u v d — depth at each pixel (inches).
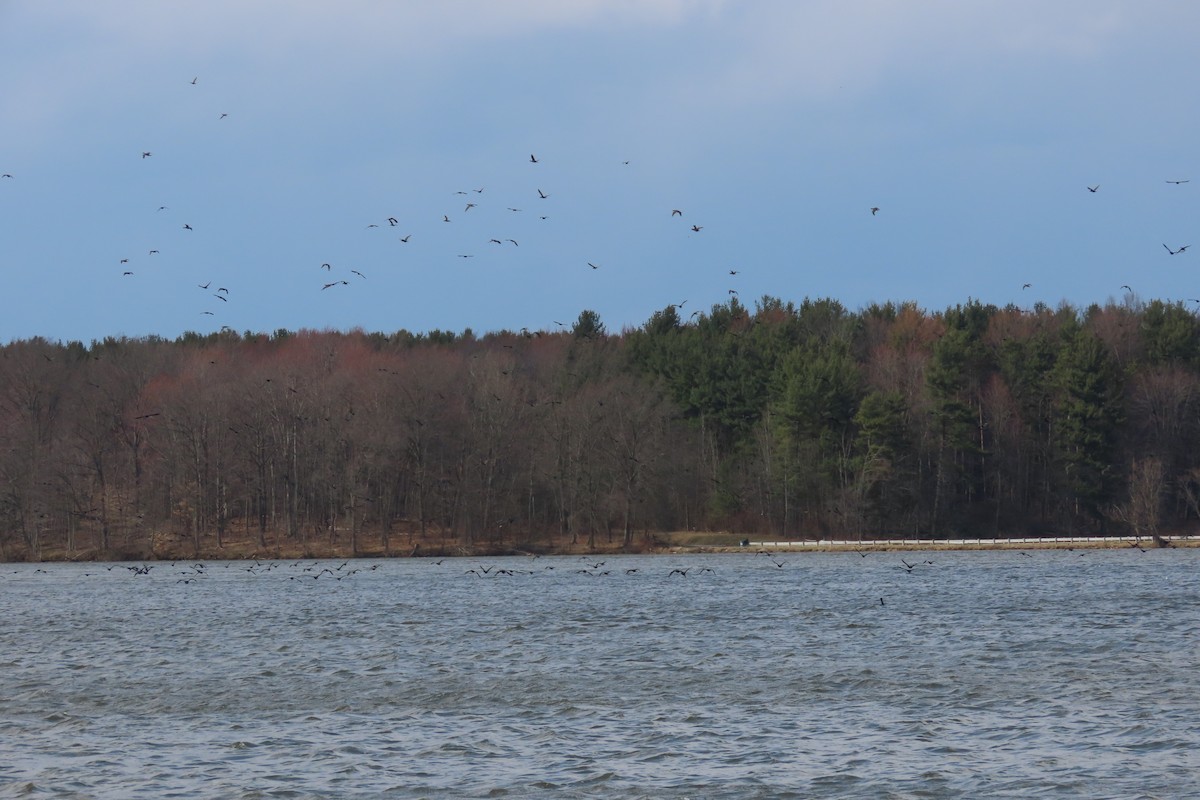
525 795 2583.7
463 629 5206.7
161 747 3019.2
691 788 2615.7
